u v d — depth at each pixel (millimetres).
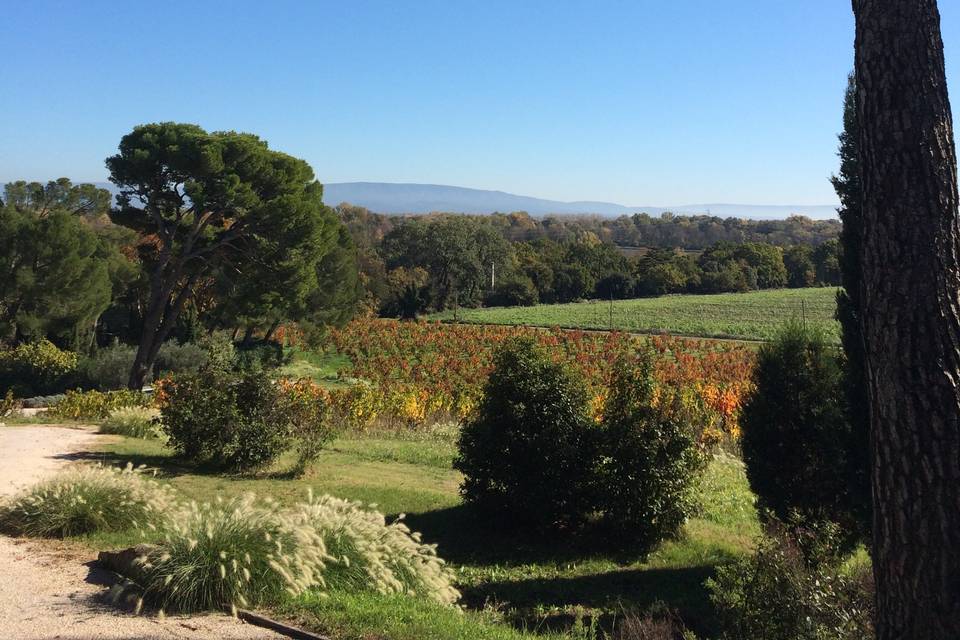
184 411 12984
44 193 39625
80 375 29609
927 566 3268
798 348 8688
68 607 5762
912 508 3332
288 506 10148
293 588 6078
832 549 6582
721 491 12945
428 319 63719
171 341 33688
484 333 46000
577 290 83500
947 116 3609
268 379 13438
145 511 8672
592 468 9422
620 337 43875
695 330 54844
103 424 17578
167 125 26969
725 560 8672
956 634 3182
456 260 78375
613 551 9211
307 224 28625
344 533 6996
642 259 93188
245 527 6348
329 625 5473
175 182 26891
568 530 9719
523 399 9484
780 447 8516
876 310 3564
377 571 6715
